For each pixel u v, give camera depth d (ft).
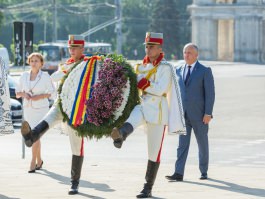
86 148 112.37
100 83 61.05
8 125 65.87
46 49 413.18
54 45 413.80
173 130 64.18
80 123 61.72
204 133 76.59
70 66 67.67
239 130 143.64
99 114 61.11
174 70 63.93
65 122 63.82
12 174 79.10
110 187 69.67
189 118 76.28
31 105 81.35
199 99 76.38
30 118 81.51
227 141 125.80
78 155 65.62
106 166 86.84
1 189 68.33
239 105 201.36
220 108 192.75
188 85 76.69
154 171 64.49
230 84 307.78
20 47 108.58
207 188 69.87
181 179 75.10
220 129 145.48
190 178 77.05
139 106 62.85
